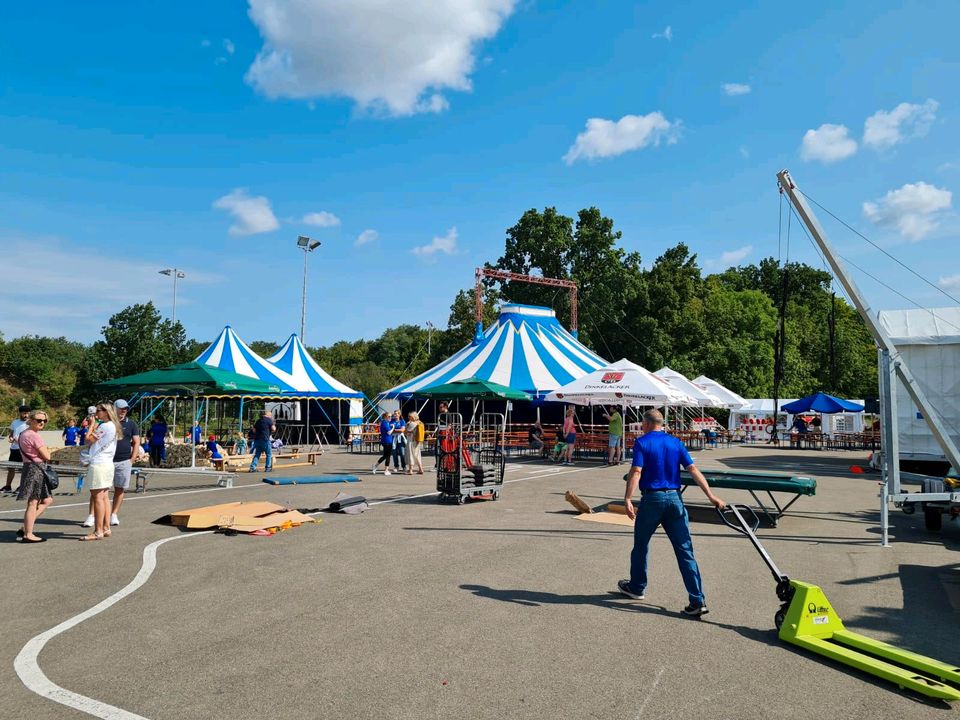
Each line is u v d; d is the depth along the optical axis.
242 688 4.18
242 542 8.65
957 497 8.77
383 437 18.33
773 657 4.77
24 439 8.57
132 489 14.36
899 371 9.23
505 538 8.98
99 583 6.64
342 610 5.79
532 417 31.08
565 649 4.89
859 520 10.76
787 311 73.38
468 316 57.75
